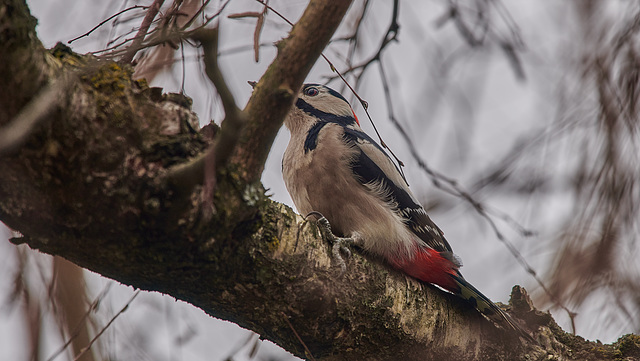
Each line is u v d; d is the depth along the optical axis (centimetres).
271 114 527
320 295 642
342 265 661
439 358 736
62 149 477
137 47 497
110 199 502
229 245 569
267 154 547
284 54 519
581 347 786
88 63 493
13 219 514
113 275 575
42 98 427
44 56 462
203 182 505
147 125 512
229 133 472
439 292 776
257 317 636
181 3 613
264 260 600
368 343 691
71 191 494
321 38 514
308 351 641
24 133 408
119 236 526
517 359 757
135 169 501
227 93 455
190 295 607
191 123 532
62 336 736
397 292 711
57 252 549
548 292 866
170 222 519
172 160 510
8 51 434
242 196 542
